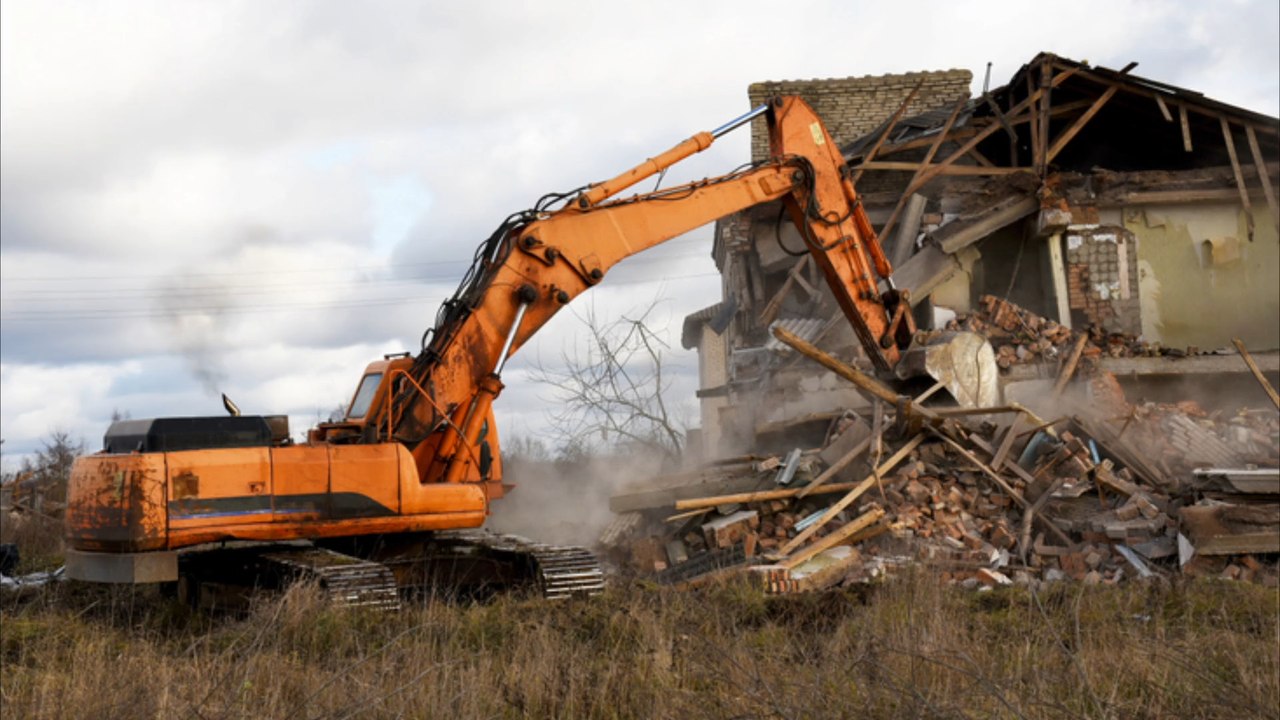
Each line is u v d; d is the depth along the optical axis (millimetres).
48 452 29688
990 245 22641
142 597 11445
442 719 6023
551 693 6598
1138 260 22141
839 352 19219
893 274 21328
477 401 11539
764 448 18047
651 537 14180
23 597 11844
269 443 10695
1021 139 24797
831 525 13656
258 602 9359
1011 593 10305
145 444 10352
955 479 14391
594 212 12148
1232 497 12625
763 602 10203
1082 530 13211
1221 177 22016
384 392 11648
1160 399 19281
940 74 28516
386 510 10617
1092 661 7059
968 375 15375
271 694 6434
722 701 6219
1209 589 10320
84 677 6641
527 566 11172
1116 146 25406
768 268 22906
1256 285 22094
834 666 6676
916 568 10398
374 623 8945
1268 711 6000
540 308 11836
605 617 8922
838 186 14164
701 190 12930
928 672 6570
